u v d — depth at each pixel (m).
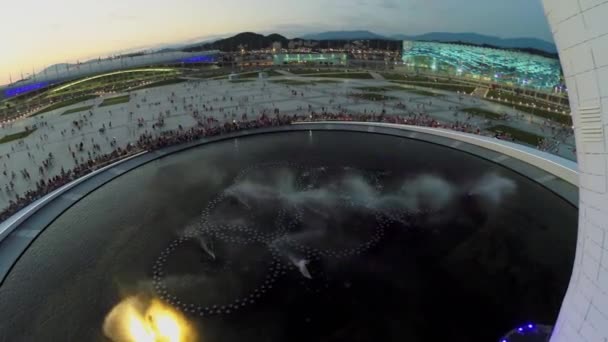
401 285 19.53
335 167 34.56
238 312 18.27
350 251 22.42
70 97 108.31
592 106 9.41
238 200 29.05
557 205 26.52
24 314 18.47
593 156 9.79
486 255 21.52
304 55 166.75
